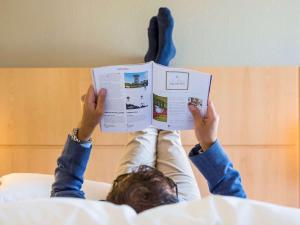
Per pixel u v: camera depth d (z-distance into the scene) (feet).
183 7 6.98
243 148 6.28
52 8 7.02
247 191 6.27
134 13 7.00
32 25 7.02
